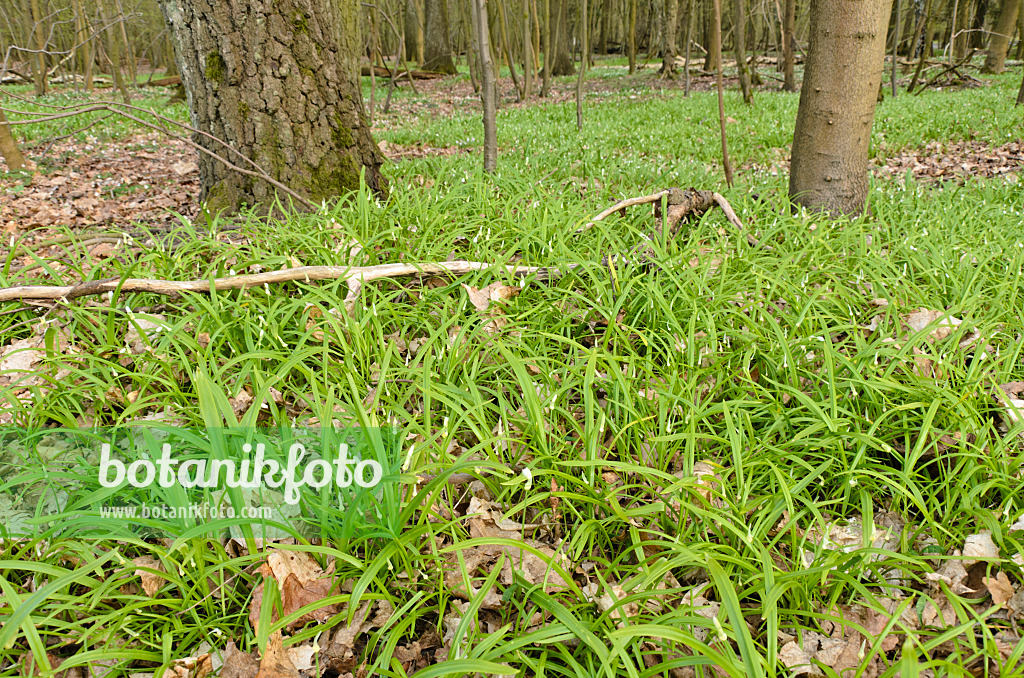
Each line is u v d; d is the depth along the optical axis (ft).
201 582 6.76
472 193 18.97
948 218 17.22
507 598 6.95
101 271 12.96
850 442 8.49
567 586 7.09
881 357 10.44
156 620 6.64
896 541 7.62
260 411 9.53
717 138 34.47
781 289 12.01
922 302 12.28
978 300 11.67
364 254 13.46
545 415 8.96
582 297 11.24
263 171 17.81
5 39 69.62
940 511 7.64
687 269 12.44
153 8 87.51
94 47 70.28
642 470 7.09
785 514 7.80
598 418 8.11
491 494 8.43
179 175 31.12
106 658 6.01
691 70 83.66
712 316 11.03
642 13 134.51
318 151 18.94
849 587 7.04
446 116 53.01
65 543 6.75
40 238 19.83
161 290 11.43
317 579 7.04
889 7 16.78
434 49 93.86
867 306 12.50
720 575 5.77
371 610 7.00
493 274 12.67
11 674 6.20
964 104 42.19
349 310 11.57
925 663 5.44
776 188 21.02
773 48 114.62
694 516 7.57
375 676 6.22
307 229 15.40
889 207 18.19
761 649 6.46
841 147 17.79
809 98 17.98
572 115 47.91
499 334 10.85
